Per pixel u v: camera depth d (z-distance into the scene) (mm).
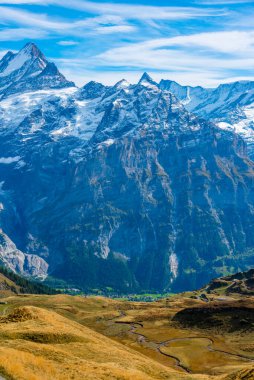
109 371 76625
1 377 57281
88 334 114000
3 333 94438
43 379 62031
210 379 84750
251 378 74312
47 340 95250
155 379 80688
